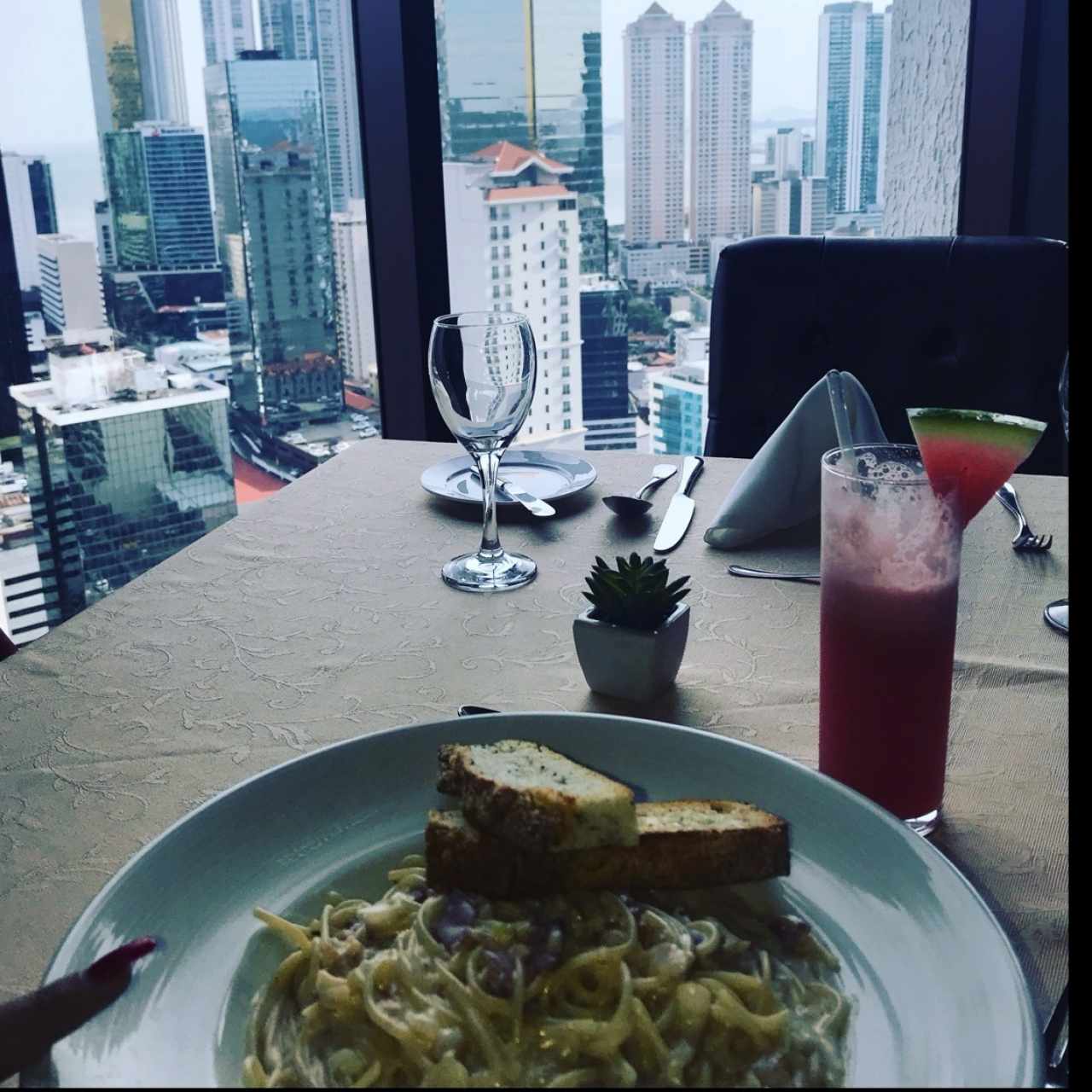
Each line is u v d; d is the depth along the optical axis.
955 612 0.59
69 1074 0.42
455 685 0.77
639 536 1.01
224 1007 0.47
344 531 1.04
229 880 0.52
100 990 0.45
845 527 0.59
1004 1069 0.40
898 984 0.46
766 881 0.52
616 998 0.48
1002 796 0.63
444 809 0.57
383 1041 0.47
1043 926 0.53
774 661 0.79
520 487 1.11
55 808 0.64
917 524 0.57
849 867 0.52
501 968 0.47
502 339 0.92
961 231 2.10
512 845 0.49
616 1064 0.45
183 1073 0.44
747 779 0.57
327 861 0.55
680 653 0.75
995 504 1.05
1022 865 0.57
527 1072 0.45
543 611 0.87
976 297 1.44
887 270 1.47
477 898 0.50
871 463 0.65
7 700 0.76
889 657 0.58
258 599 0.91
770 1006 0.47
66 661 0.81
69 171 1.66
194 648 0.83
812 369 1.51
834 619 0.60
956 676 0.75
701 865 0.50
